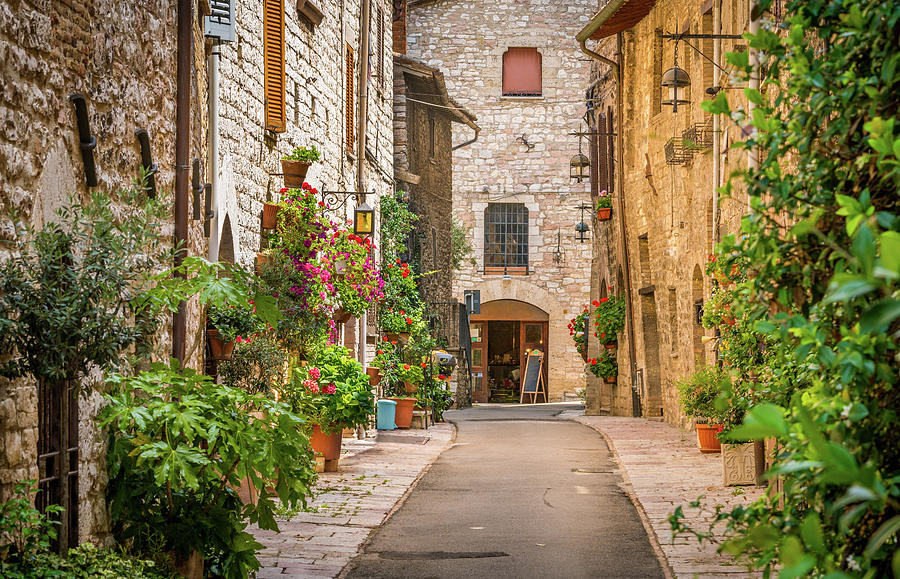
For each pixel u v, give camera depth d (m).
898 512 2.99
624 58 26.52
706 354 18.77
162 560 7.00
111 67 7.45
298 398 13.65
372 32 22.84
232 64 12.56
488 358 43.56
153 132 8.55
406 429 23.47
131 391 6.86
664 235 22.45
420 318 26.14
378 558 8.78
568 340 42.47
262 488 7.45
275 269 13.17
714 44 17.09
